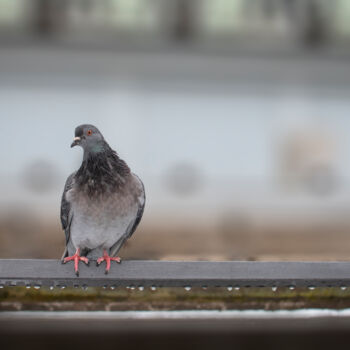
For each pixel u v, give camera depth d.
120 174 5.18
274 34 17.34
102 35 16.69
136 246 12.52
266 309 5.34
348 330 5.99
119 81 17.05
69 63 16.62
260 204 16.92
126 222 5.25
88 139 5.09
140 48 16.80
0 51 16.25
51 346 6.39
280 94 17.66
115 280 4.55
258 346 6.22
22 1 16.02
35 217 15.23
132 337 6.11
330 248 12.88
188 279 4.45
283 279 4.43
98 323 6.05
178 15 16.94
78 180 5.18
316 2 17.12
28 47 16.25
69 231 5.39
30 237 13.30
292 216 16.89
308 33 17.34
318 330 6.12
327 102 17.64
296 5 17.19
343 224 16.64
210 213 16.80
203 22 17.12
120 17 16.73
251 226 15.98
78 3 16.38
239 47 17.23
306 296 5.29
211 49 17.05
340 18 17.22
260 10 17.16
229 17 17.12
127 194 5.14
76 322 5.90
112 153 5.22
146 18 16.88
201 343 6.14
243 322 5.83
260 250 12.64
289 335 6.03
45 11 16.17
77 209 5.14
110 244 5.44
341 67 17.45
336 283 4.50
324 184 17.23
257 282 4.50
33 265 4.46
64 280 4.54
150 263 4.48
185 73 17.33
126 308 5.29
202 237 14.76
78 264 4.50
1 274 4.41
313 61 17.34
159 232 15.04
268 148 17.48
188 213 16.61
